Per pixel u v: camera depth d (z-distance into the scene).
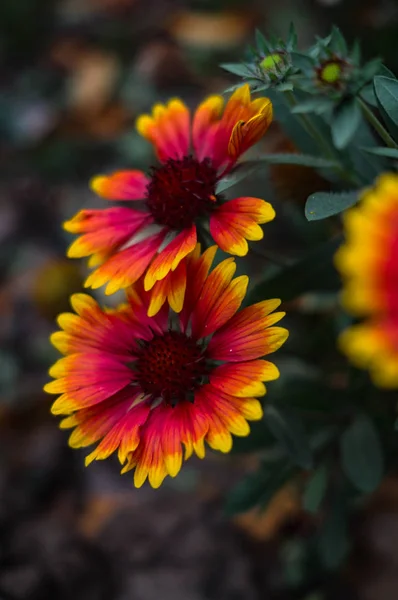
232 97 0.40
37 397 0.61
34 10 0.82
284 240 0.58
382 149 0.39
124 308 0.42
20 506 0.57
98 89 0.77
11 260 0.70
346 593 0.52
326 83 0.39
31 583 0.53
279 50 0.40
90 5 0.83
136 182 0.43
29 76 0.81
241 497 0.46
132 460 0.39
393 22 0.54
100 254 0.41
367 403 0.47
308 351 0.51
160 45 0.76
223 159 0.41
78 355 0.41
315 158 0.42
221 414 0.38
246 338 0.39
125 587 0.53
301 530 0.54
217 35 0.72
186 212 0.41
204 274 0.40
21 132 0.76
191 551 0.54
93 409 0.40
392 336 0.31
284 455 0.46
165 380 0.40
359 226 0.32
